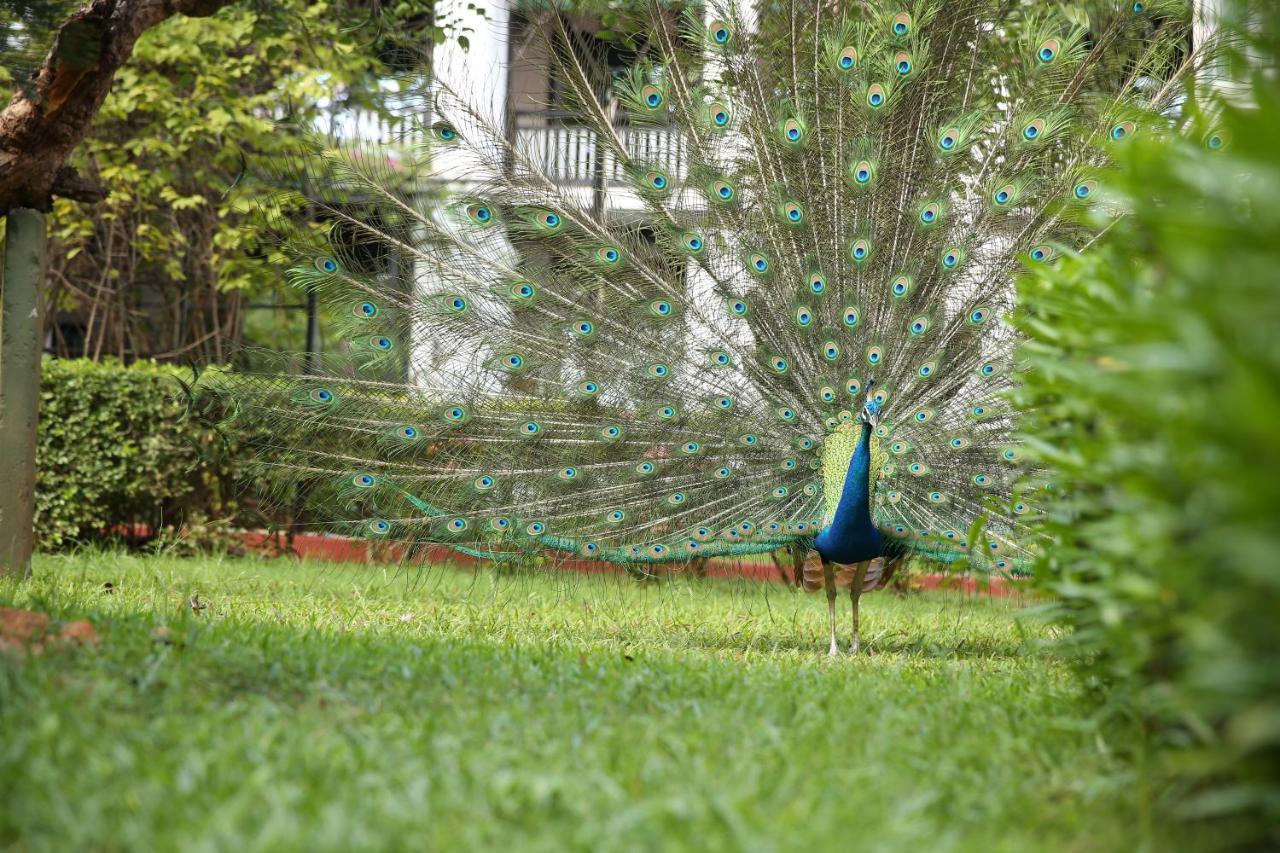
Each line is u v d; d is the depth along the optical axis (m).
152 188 12.75
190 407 7.80
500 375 7.82
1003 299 7.56
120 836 2.89
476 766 3.49
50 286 13.51
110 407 11.48
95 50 6.91
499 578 7.93
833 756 3.83
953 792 3.53
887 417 7.64
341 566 10.78
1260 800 2.54
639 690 4.93
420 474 7.71
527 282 7.84
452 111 7.76
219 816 2.95
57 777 3.26
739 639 7.80
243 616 6.87
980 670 6.21
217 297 14.11
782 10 7.89
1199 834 3.15
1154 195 3.21
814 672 5.73
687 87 7.91
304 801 3.11
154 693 4.17
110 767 3.30
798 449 7.68
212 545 11.63
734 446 7.66
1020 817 3.37
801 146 7.79
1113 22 7.47
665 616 8.50
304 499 7.89
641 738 3.99
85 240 13.34
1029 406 4.53
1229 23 2.89
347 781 3.33
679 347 7.89
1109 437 3.30
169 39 12.12
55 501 11.43
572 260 7.91
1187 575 2.50
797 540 7.48
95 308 13.68
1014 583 6.65
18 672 4.04
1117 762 3.84
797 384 7.79
